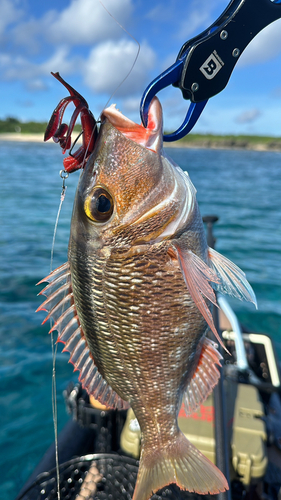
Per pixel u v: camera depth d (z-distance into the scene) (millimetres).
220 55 203
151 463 286
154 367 260
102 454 395
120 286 241
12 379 805
